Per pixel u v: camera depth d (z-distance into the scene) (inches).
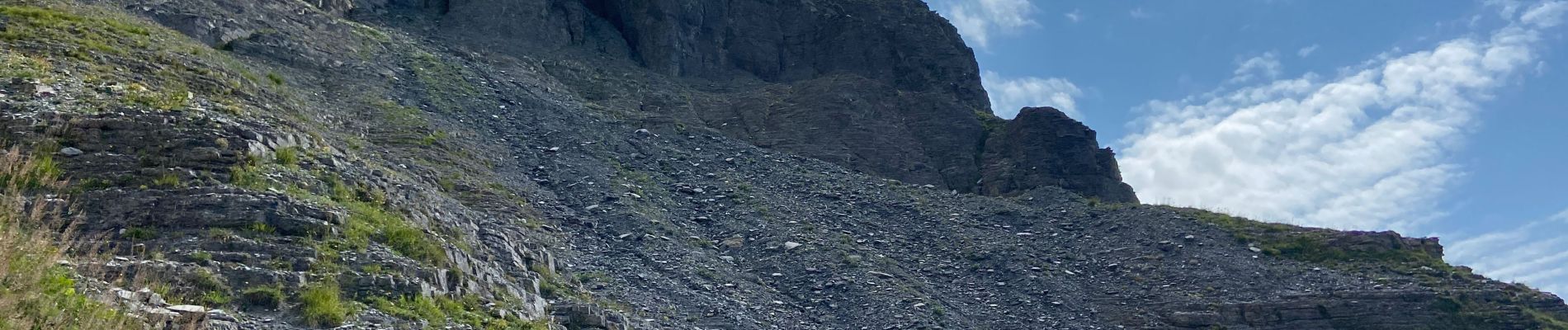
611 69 2812.5
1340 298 1867.6
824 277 1742.1
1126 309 1852.9
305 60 2206.0
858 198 2207.2
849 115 2608.3
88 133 1210.0
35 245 958.4
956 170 2534.5
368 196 1346.0
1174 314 1823.3
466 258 1266.0
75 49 1729.8
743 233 1900.8
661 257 1720.0
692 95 2746.1
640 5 3029.0
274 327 967.0
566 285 1503.4
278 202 1126.4
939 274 1879.9
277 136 1343.5
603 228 1817.2
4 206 1059.3
